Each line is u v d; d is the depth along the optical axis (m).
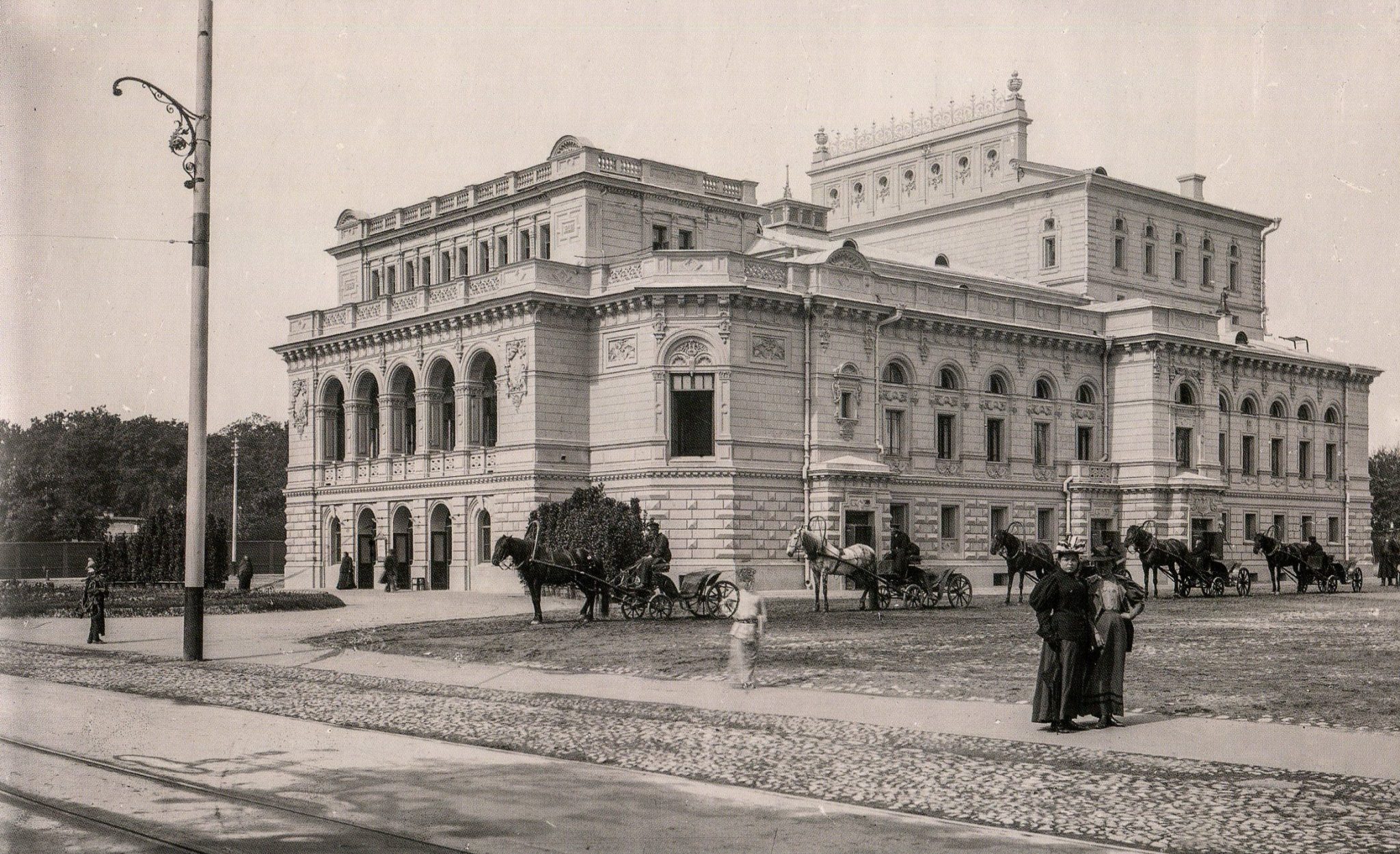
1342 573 65.62
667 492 63.44
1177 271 94.94
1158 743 18.44
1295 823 13.73
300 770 17.09
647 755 17.97
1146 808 14.42
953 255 97.25
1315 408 94.88
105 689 26.34
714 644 33.06
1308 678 25.56
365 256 85.75
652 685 25.69
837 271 67.81
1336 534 96.25
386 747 18.89
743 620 24.94
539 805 14.90
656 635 36.06
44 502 101.69
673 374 64.12
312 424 82.50
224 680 27.64
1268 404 90.44
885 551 66.69
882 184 103.19
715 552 62.78
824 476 64.81
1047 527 78.88
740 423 63.66
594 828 13.78
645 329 64.38
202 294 32.03
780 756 17.77
